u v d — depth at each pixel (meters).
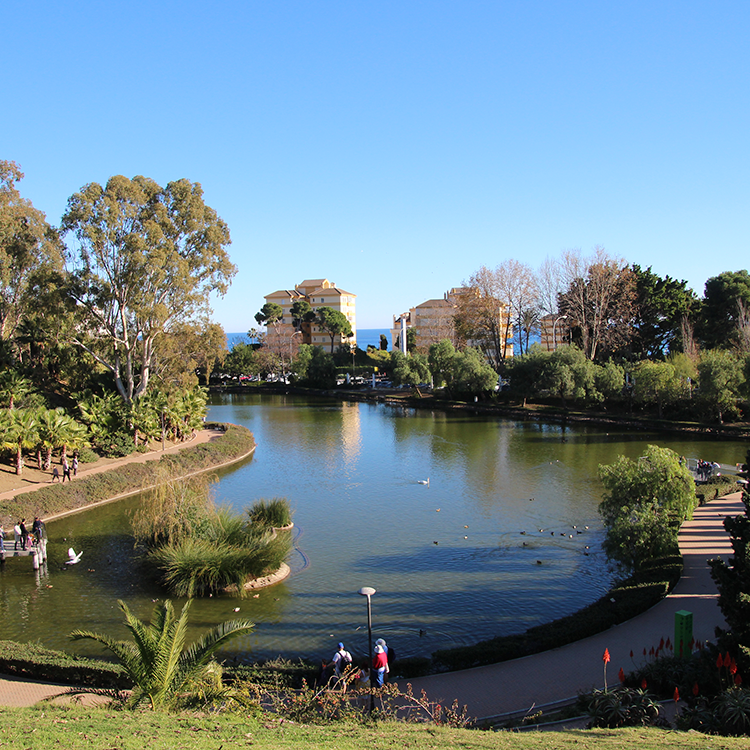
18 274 56.09
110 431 51.53
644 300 93.00
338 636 21.17
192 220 55.78
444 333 119.56
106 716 12.11
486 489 42.81
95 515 38.22
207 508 29.17
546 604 23.72
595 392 78.56
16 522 35.19
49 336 63.62
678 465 26.41
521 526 34.00
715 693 14.77
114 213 50.66
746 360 61.28
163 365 61.38
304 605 23.89
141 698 13.45
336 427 77.69
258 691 14.66
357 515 37.06
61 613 23.41
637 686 15.98
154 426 54.16
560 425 75.69
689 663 16.06
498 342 102.56
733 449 55.41
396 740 11.61
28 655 17.73
